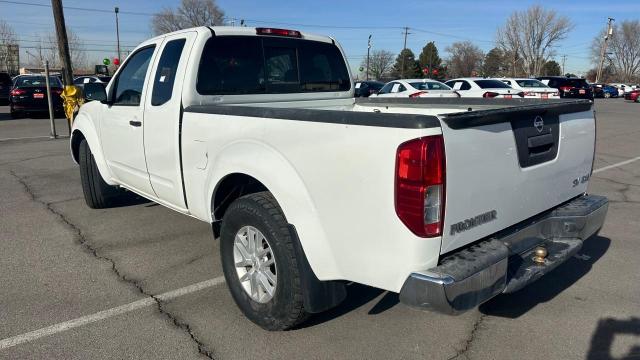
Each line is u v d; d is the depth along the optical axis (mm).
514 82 21234
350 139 2705
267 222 3158
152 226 5645
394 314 3664
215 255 4801
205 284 4176
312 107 4965
